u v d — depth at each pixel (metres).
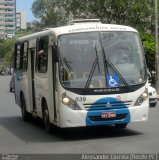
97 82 14.12
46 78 15.61
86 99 14.01
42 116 16.59
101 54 14.41
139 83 14.48
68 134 15.75
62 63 14.23
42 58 16.22
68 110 13.98
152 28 49.25
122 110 14.21
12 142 14.55
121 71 14.38
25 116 20.12
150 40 45.28
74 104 14.00
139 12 48.47
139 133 15.38
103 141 13.95
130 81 14.39
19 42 20.69
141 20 49.16
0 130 17.56
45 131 16.80
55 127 16.02
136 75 14.52
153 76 42.50
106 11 49.69
